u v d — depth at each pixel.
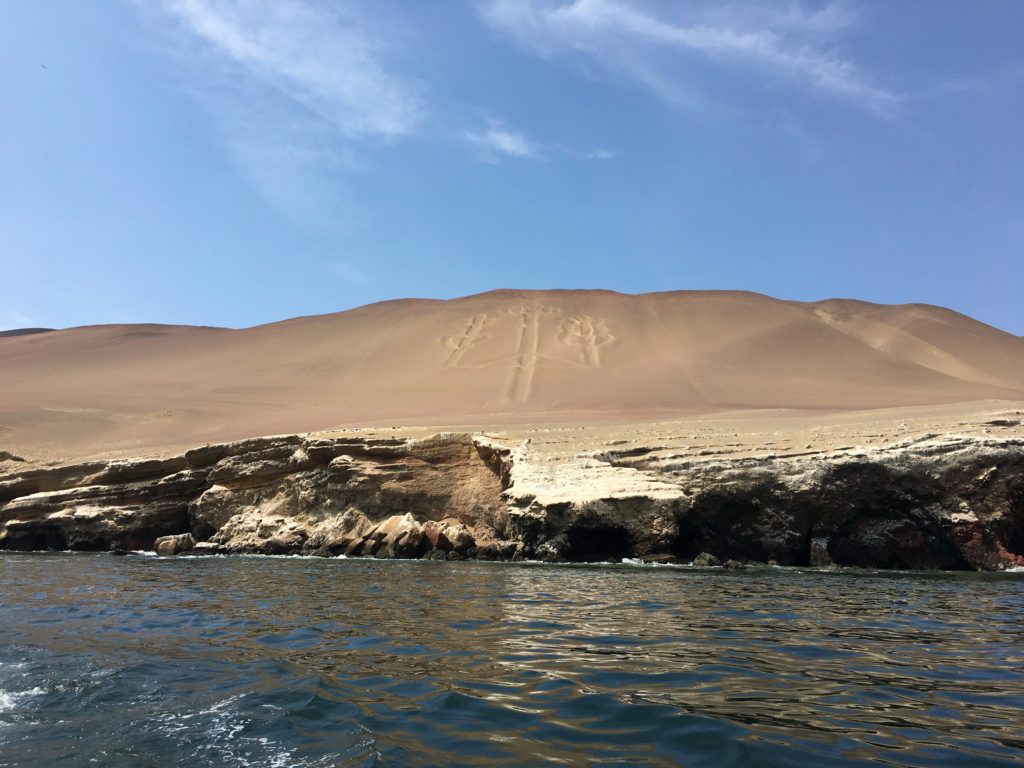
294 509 28.86
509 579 16.58
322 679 6.97
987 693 6.39
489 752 4.91
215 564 22.20
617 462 24.92
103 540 31.02
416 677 6.98
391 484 26.95
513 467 24.73
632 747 4.99
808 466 22.59
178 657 8.05
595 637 9.01
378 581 16.31
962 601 13.07
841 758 4.75
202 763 4.87
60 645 8.82
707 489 22.86
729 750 4.90
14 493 34.31
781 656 7.87
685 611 11.31
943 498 21.81
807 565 22.28
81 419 53.66
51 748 5.18
